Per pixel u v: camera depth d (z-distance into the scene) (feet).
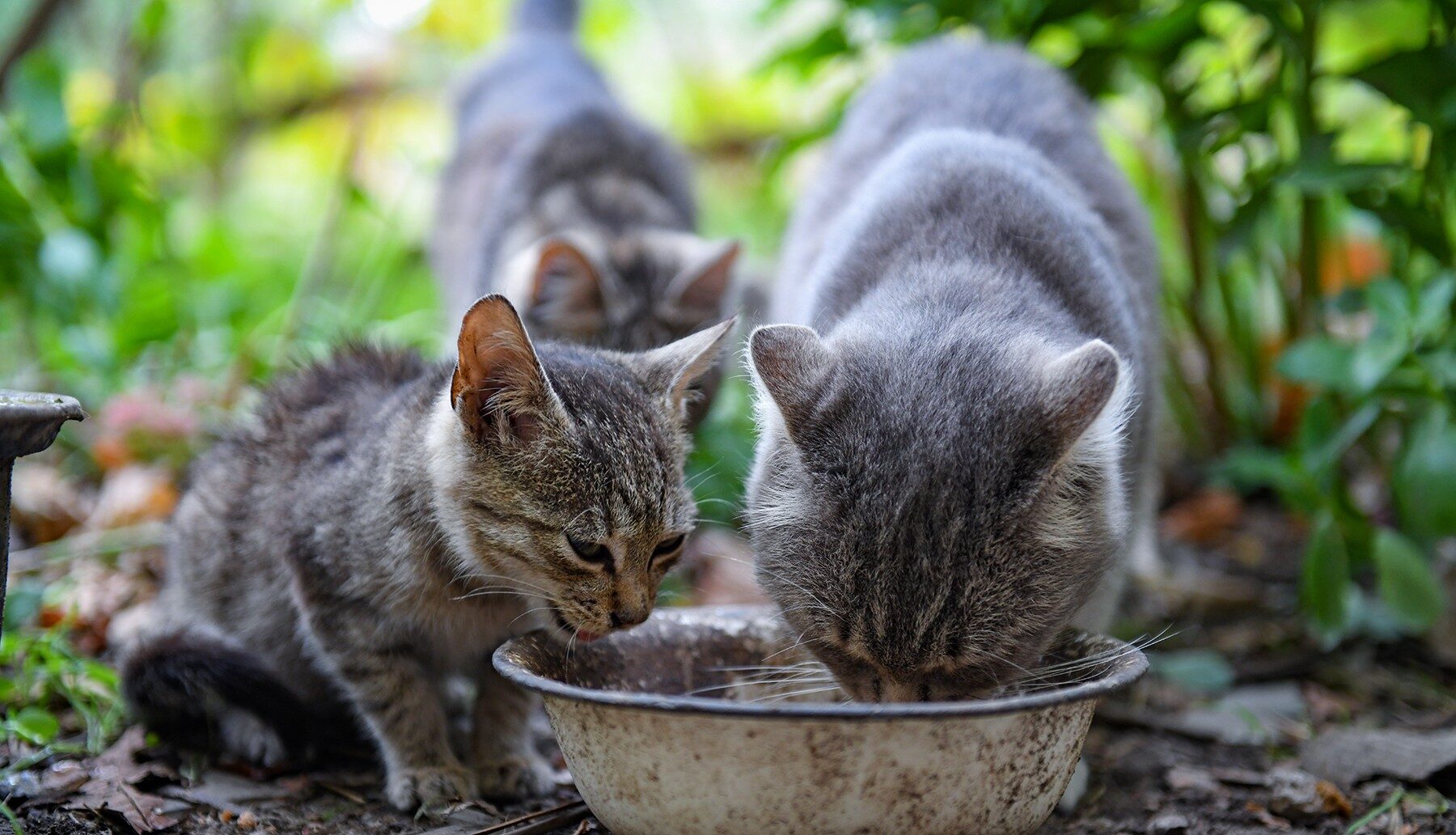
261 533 2.67
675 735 2.15
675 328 3.51
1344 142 4.31
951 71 3.10
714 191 6.21
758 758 2.13
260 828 2.45
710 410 3.50
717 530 3.49
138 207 3.79
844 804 2.14
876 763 2.13
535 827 2.44
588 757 2.22
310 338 4.03
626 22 6.26
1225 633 3.22
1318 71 3.29
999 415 2.32
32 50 3.90
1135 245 2.94
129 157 4.41
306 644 2.66
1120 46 3.34
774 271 4.02
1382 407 3.14
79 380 3.80
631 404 2.54
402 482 2.50
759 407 2.50
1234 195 3.43
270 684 2.59
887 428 2.34
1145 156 3.77
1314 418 3.13
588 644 2.51
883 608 2.28
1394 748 2.68
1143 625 3.23
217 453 2.83
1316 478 3.08
